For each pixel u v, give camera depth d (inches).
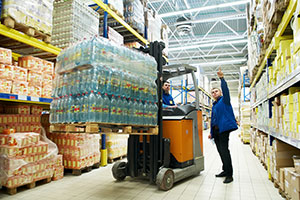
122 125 100.0
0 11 110.5
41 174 125.0
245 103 374.3
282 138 105.3
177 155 134.1
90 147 161.6
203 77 613.3
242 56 735.7
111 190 119.2
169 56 716.7
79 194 112.3
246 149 283.9
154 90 118.3
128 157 134.0
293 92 95.0
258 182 136.9
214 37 538.3
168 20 495.8
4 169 109.8
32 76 127.2
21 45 142.9
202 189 122.6
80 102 90.3
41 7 127.8
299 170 88.7
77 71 94.2
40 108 144.4
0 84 108.7
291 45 88.4
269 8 114.6
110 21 216.5
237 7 431.8
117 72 96.3
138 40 263.1
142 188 123.2
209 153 251.0
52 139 157.9
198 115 156.2
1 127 119.7
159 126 128.3
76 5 154.9
